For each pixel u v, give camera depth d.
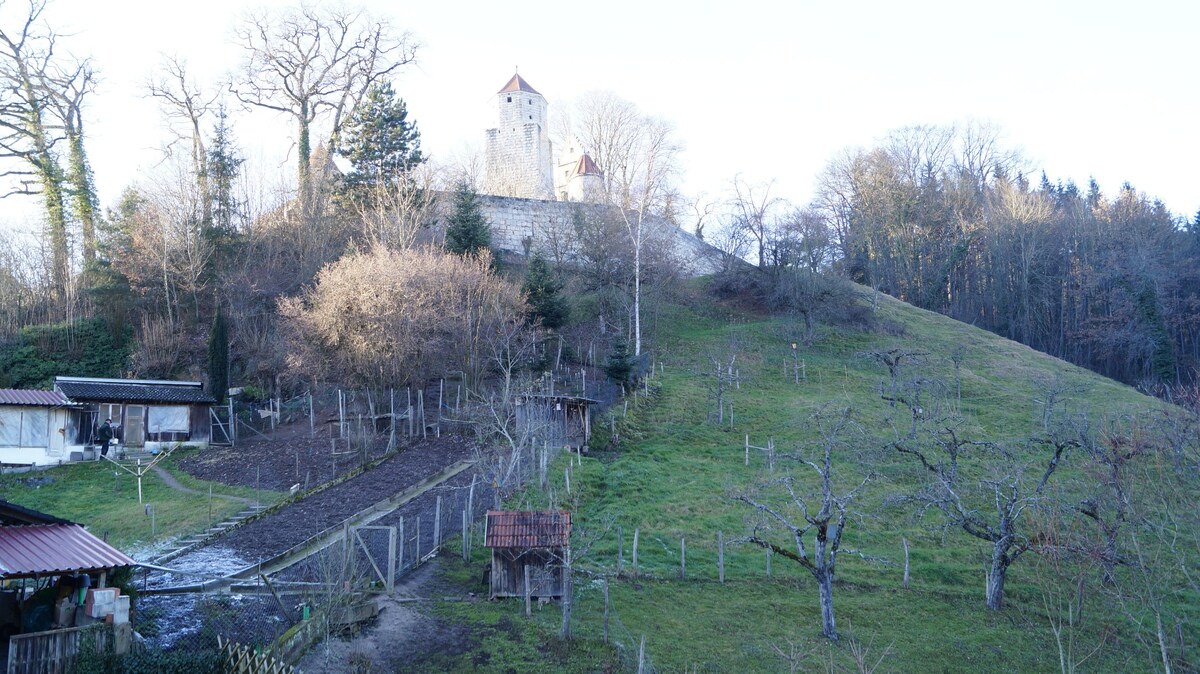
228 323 52.12
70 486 37.50
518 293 48.31
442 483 34.16
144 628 20.73
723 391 49.31
